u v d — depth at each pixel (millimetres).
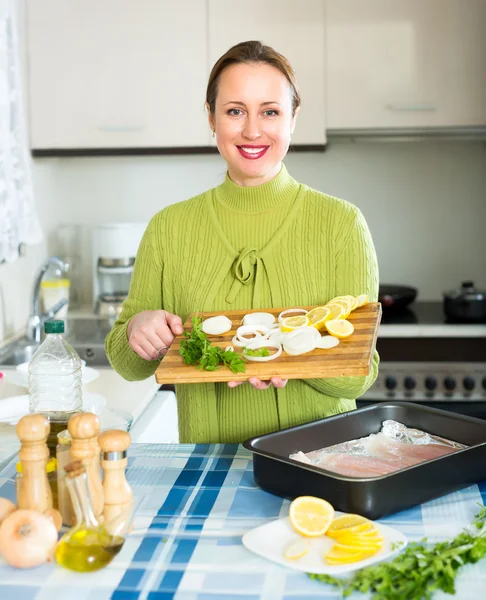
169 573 1137
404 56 3199
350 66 3217
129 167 3689
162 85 3254
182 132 3275
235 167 1704
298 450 1512
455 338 3146
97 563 1137
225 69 1651
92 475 1229
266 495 1392
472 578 1104
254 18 3203
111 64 3250
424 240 3664
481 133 3258
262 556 1173
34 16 3242
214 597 1073
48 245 3635
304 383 1712
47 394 1843
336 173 3654
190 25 3217
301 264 1746
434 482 1329
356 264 1735
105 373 2611
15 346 2980
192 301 1770
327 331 1553
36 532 1156
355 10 3188
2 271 3027
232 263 1760
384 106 3230
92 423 1208
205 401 1736
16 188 2758
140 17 3223
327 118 3250
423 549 1161
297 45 3211
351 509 1268
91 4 3225
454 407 3076
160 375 1430
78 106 3279
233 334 1588
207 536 1245
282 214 1766
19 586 1113
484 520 1273
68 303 3451
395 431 1574
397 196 3648
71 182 3707
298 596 1071
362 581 1088
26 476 1229
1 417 1988
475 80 3199
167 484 1447
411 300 3369
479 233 3639
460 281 3676
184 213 1820
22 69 3225
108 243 3396
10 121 2707
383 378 3180
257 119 1643
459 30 3176
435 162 3615
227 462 1554
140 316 1657
